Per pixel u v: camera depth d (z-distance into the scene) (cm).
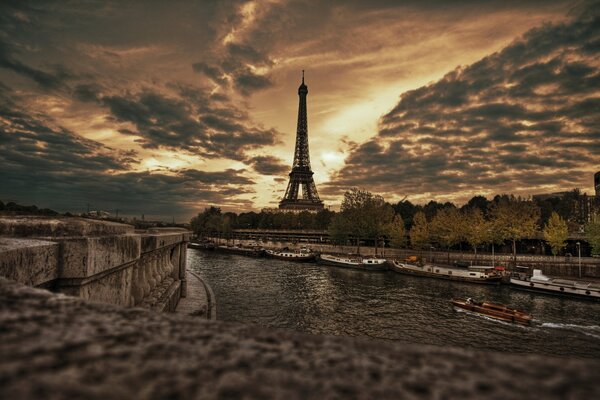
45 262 442
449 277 5238
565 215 9706
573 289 4062
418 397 75
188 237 2219
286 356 112
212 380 88
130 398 72
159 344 117
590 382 82
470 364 102
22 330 118
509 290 4547
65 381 78
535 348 2519
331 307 3528
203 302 2028
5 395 66
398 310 3444
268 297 3947
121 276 690
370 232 7844
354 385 85
